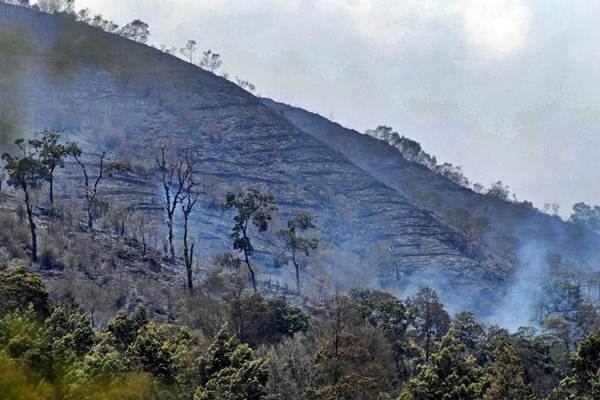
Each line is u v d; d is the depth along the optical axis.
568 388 139.38
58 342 115.19
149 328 133.50
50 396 107.44
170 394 120.88
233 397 124.81
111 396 111.88
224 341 136.62
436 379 137.25
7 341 112.75
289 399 138.62
